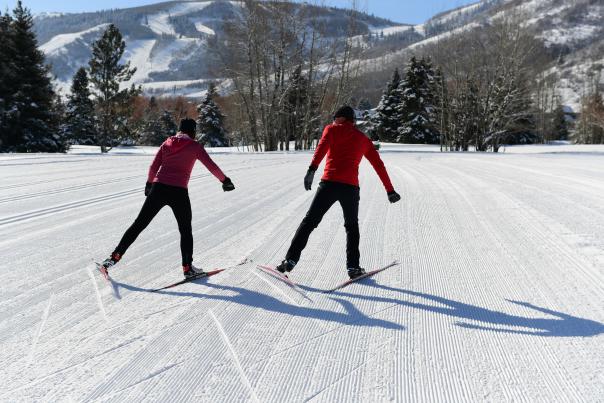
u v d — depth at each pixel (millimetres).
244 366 2930
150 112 74312
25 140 35062
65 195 9250
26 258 5090
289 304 3955
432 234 6309
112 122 37469
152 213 4543
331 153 4496
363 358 3047
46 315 3643
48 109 36750
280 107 36125
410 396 2623
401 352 3129
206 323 3551
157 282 4441
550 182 11773
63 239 5930
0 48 34188
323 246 5750
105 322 3537
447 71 39406
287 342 3260
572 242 5797
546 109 77938
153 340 3258
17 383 2703
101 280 4461
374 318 3680
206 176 13047
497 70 37312
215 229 6625
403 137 55094
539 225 6750
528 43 37594
